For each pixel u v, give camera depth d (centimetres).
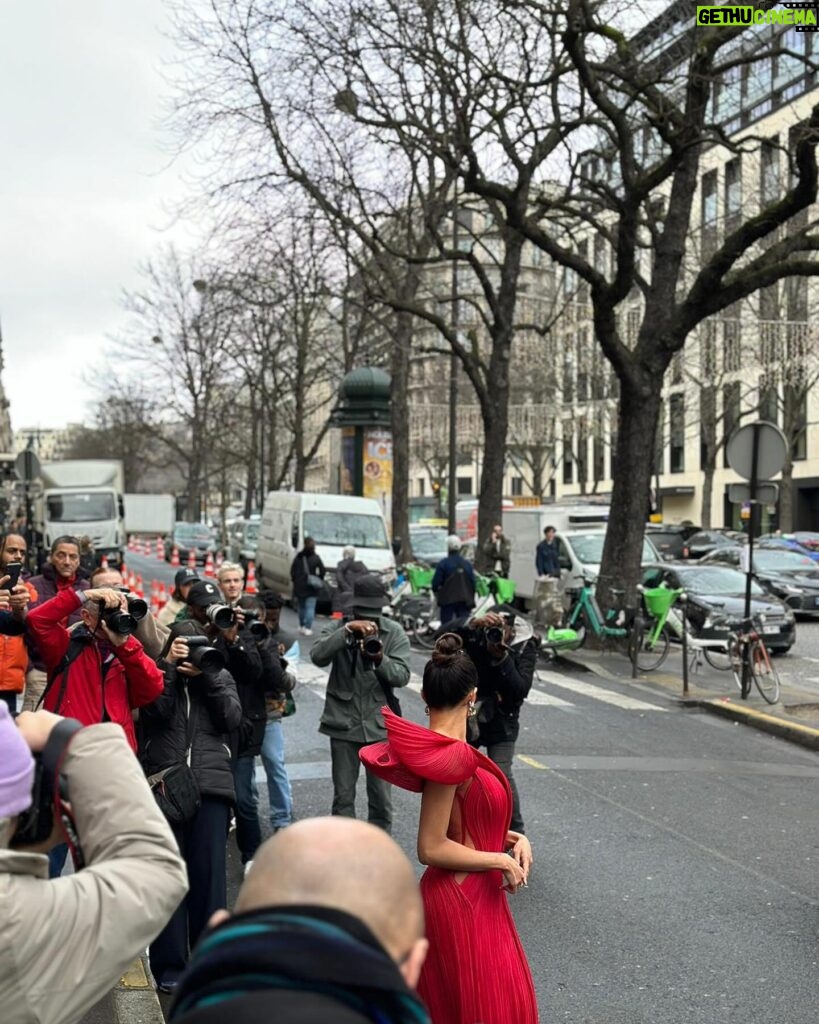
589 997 528
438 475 6775
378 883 134
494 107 1778
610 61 1759
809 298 3981
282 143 2095
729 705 1373
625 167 1708
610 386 4853
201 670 523
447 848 372
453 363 3519
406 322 3203
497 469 2517
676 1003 522
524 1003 370
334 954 121
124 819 185
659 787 969
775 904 662
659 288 1886
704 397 4675
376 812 709
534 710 1352
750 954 584
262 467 4706
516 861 397
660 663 1694
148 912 180
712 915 642
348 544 2683
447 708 425
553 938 605
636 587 1867
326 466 9381
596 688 1551
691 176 1870
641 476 1881
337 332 4850
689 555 3550
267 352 4309
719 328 4278
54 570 864
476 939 367
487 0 1702
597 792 942
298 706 1355
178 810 505
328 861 134
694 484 6400
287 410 4759
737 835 815
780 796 948
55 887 179
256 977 120
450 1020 367
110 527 3991
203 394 5547
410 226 2303
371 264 2734
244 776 686
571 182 1889
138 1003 496
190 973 125
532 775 1002
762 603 1922
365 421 3422
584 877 710
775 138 1628
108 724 193
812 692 1492
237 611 637
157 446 8244
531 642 725
